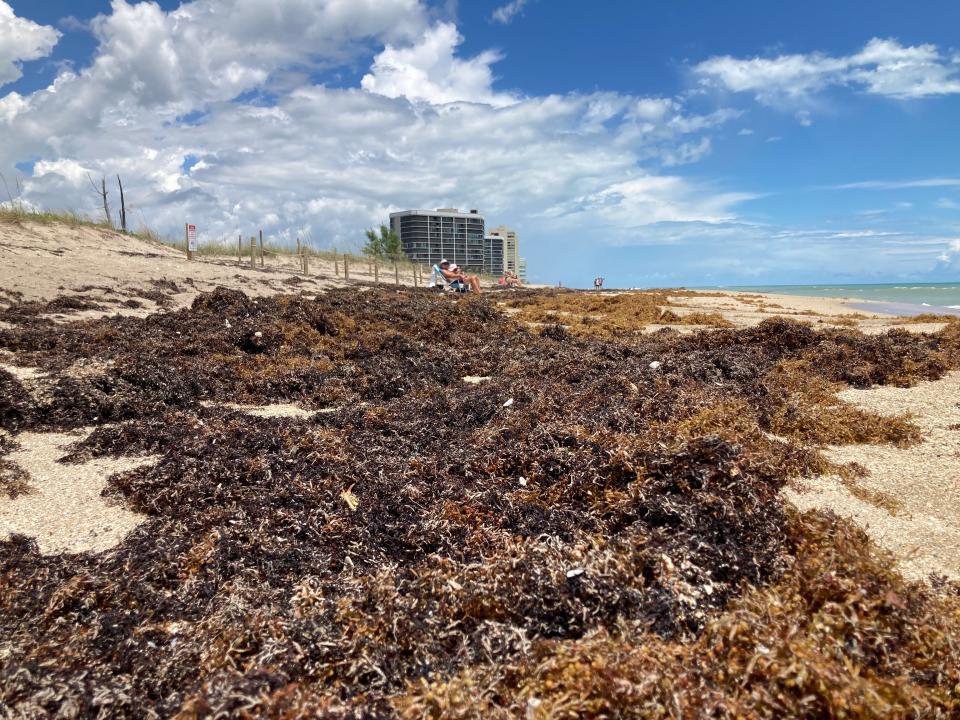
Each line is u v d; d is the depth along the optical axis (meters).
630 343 12.41
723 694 2.25
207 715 2.20
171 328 11.73
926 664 2.49
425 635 2.85
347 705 2.33
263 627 2.83
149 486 4.71
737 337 11.20
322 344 10.80
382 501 4.32
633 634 2.83
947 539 4.03
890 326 15.28
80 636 2.83
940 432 6.32
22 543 3.96
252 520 4.10
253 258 29.52
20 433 6.32
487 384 8.37
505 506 4.15
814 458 5.29
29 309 12.55
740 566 3.32
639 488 4.10
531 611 2.97
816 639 2.53
